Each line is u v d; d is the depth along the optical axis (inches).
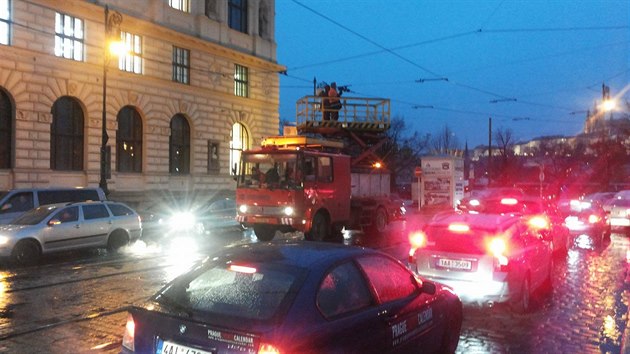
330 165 754.2
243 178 728.3
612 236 918.4
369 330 188.4
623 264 573.0
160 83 1261.1
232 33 1472.7
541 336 307.3
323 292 179.5
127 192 1178.6
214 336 158.7
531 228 399.5
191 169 1362.0
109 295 409.4
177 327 165.2
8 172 979.9
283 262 187.6
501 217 374.9
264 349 151.7
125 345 174.6
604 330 319.9
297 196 693.9
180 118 1346.0
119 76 1162.0
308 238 734.5
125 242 700.0
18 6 981.2
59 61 1046.4
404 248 700.0
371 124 1010.7
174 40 1290.6
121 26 1155.9
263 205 708.0
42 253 594.2
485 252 340.2
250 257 195.5
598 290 434.0
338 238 823.7
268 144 782.5
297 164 698.2
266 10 1621.6
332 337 169.6
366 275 202.2
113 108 1152.2
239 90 1514.5
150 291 423.2
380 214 891.4
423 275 352.5
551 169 2819.9
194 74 1350.9
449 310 250.5
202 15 1364.4
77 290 427.2
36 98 1011.3
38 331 314.7
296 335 158.1
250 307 169.9
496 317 349.1
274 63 1611.7
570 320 342.0
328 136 1005.8
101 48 1121.4
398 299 213.8
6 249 564.1
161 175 1267.2
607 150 2036.2
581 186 2433.6
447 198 1253.7
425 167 1275.8
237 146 1518.2
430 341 231.3
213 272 191.6
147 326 170.7
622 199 1035.3
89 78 1101.7
